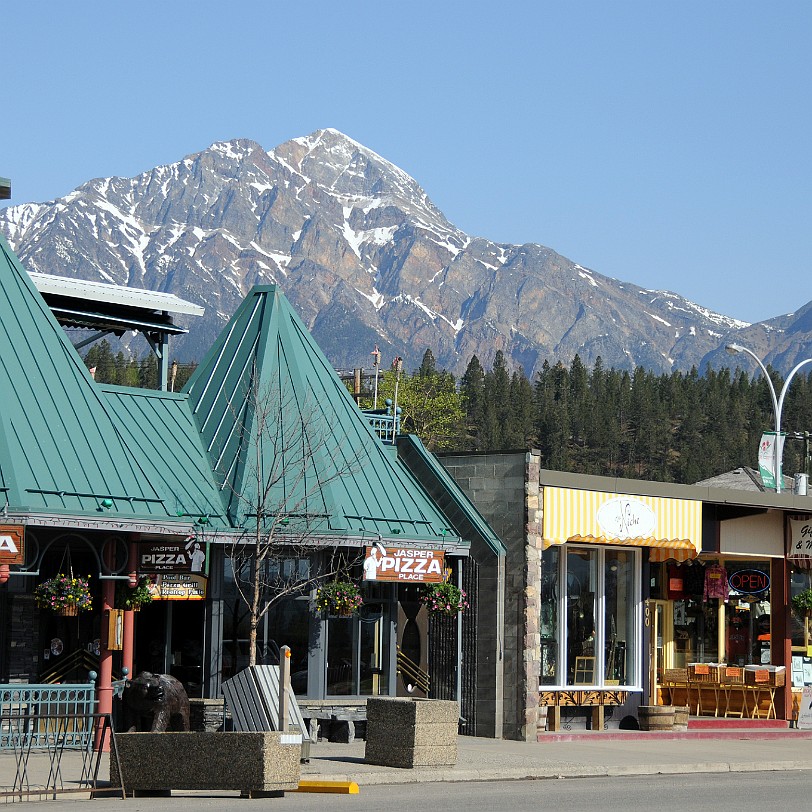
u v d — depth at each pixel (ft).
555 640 142.00
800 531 161.89
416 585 140.36
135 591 112.37
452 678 138.21
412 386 532.73
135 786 86.84
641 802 87.76
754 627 166.20
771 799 92.53
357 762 105.81
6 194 128.57
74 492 110.01
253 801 84.02
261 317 138.41
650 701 157.17
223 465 126.52
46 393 115.34
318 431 132.46
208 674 121.49
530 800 86.99
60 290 137.59
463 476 142.72
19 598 117.60
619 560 149.59
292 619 127.54
